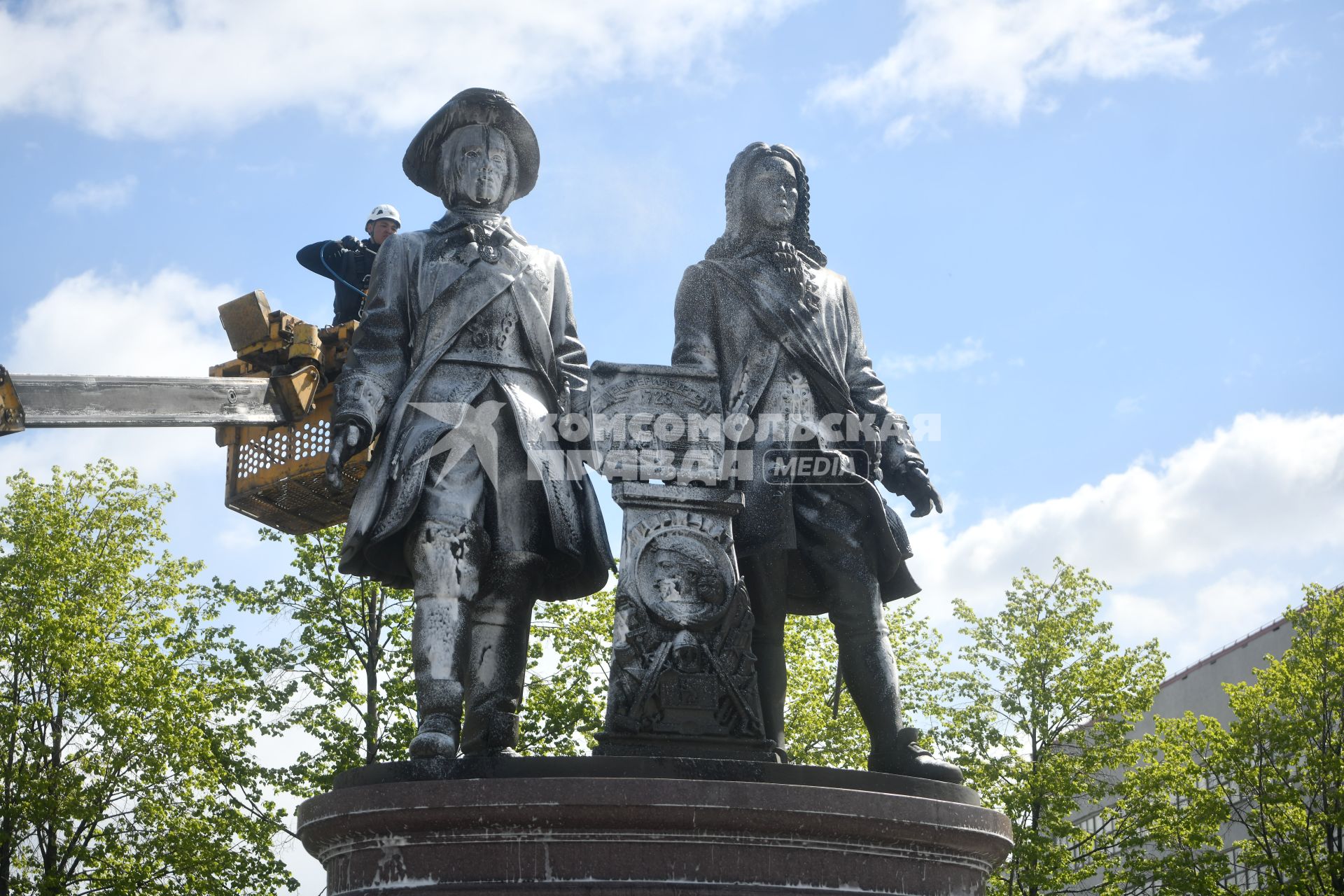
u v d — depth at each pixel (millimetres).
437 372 6348
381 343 6438
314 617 19875
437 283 6453
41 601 20250
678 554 6012
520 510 6289
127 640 20469
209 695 19391
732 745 5809
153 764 18812
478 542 6078
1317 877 21406
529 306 6535
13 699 19562
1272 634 37844
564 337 6723
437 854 5176
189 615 20688
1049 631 22359
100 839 18969
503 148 6852
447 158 6848
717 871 5113
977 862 5680
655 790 5094
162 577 21422
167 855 18531
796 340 6652
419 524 6047
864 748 19562
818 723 19812
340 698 19562
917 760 6055
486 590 6211
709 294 6766
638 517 6066
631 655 5859
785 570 6449
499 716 6027
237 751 19312
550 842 5102
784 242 6879
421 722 5812
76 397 6605
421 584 5969
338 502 7953
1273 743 22344
